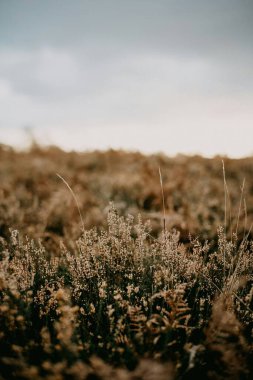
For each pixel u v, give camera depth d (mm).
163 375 1415
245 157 9406
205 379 1695
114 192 5672
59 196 5094
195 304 2180
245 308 2113
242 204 4961
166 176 7207
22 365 1433
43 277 2236
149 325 1750
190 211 4395
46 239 3492
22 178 6633
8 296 1737
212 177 7559
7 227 3594
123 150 11703
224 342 1746
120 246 2297
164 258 2209
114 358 1701
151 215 4215
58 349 1545
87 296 2186
